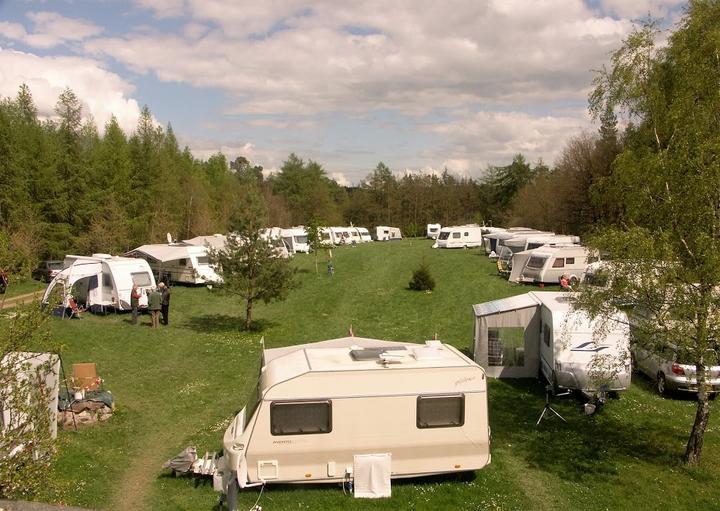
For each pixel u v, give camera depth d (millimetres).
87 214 49594
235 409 15727
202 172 86125
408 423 11406
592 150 56188
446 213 105000
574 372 15969
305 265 51156
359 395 11250
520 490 11516
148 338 24062
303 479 11172
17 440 8453
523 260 37812
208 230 64375
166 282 37656
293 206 97938
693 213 11523
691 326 11789
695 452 12508
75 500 10516
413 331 25328
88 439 13492
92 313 29312
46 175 47656
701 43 12555
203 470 11625
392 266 48969
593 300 12461
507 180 99500
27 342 9172
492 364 18688
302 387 11148
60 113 50375
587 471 12367
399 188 108750
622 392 17312
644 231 11742
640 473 12250
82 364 16156
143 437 13859
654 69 13305
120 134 57438
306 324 27109
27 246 39531
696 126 11750
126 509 10492
